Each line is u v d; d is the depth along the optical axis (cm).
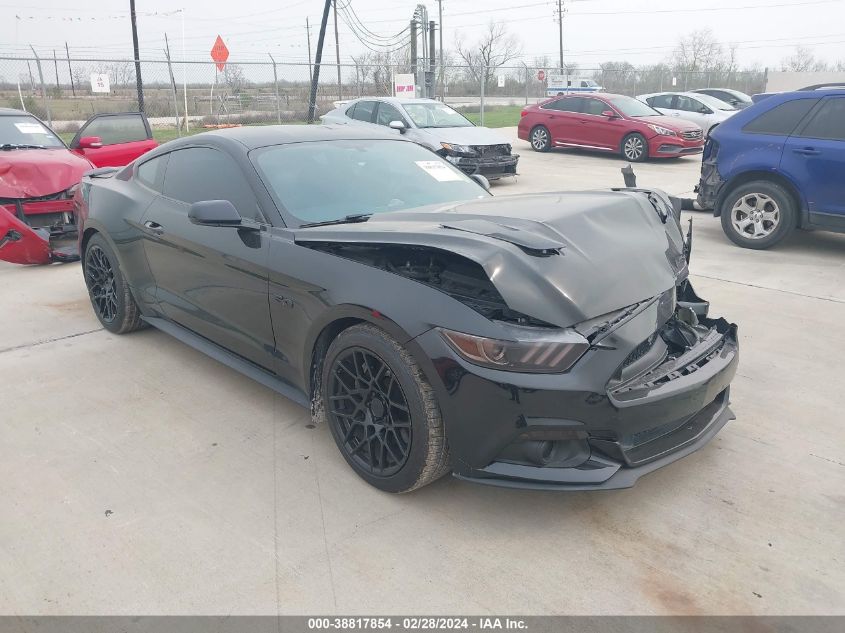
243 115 2356
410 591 229
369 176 368
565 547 251
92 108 2342
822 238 747
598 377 236
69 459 314
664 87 3388
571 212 292
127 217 426
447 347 244
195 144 392
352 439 296
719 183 707
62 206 676
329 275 287
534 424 236
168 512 273
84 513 273
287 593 229
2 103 1800
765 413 350
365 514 271
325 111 2417
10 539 258
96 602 226
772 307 513
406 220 301
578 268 256
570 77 2908
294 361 318
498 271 244
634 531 259
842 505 272
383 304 262
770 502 275
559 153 1645
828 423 339
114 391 385
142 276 425
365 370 277
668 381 259
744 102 1986
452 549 250
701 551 247
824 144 633
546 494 283
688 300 343
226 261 343
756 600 223
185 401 373
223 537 258
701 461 306
